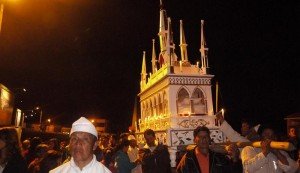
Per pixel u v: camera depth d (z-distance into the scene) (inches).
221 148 238.7
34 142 356.2
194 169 202.8
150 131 346.6
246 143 254.8
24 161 204.2
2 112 660.1
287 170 221.0
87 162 137.6
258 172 229.5
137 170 398.0
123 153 378.9
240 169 219.9
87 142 136.3
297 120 932.6
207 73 541.3
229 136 334.3
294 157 316.8
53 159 281.6
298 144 329.7
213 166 201.3
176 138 479.8
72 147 136.3
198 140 207.3
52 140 433.1
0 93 624.1
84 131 136.2
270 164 228.1
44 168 276.8
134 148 493.0
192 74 524.1
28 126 1300.4
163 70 554.3
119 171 371.2
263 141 225.1
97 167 136.1
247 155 245.1
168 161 306.2
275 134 234.1
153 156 306.2
